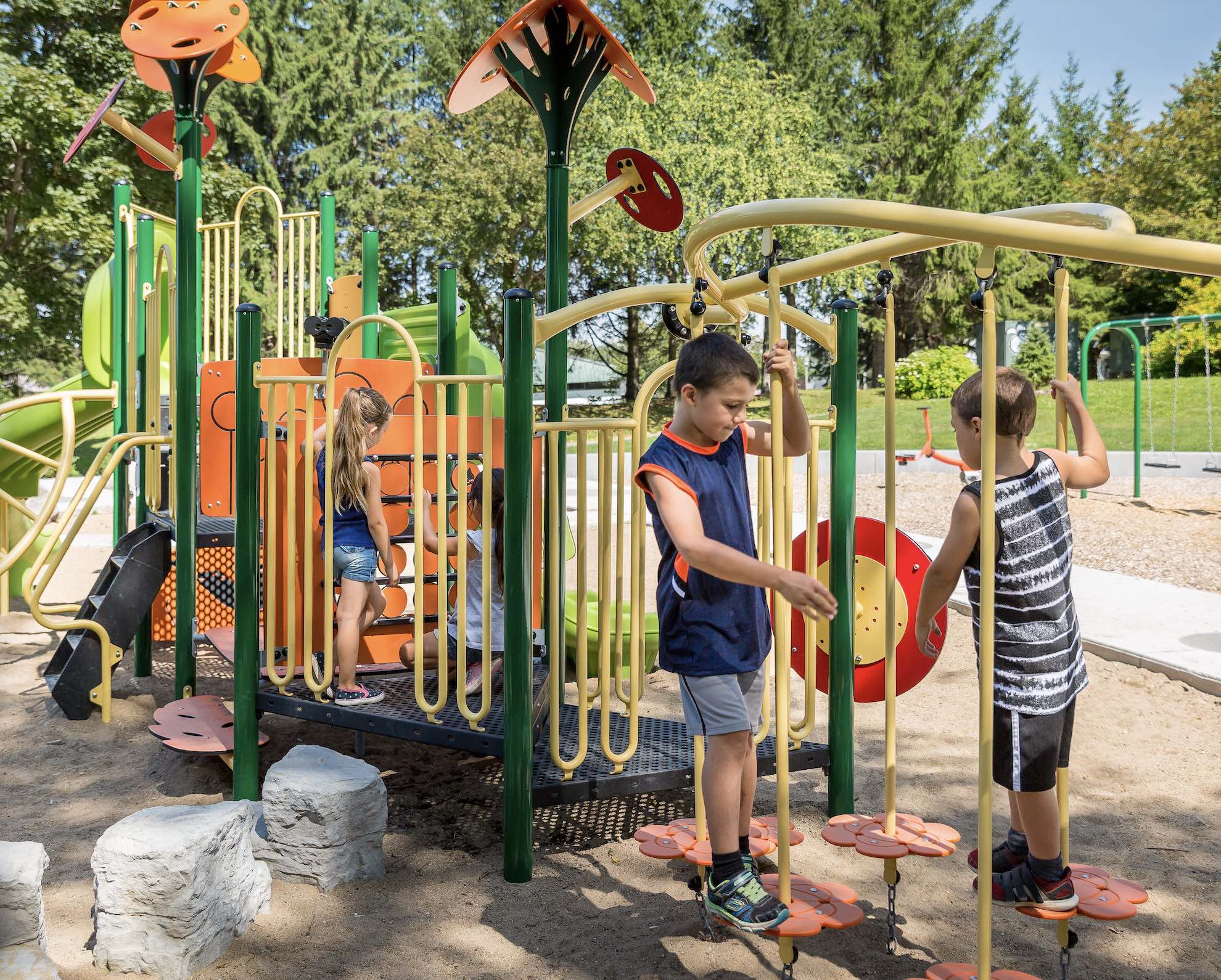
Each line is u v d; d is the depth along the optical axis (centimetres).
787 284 287
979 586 236
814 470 347
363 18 3306
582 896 308
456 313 536
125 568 496
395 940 279
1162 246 195
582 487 379
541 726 366
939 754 448
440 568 342
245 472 366
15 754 450
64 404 535
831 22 3653
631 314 3550
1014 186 3819
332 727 489
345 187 3122
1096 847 349
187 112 480
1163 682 535
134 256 634
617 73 361
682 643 244
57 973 245
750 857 264
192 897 260
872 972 263
